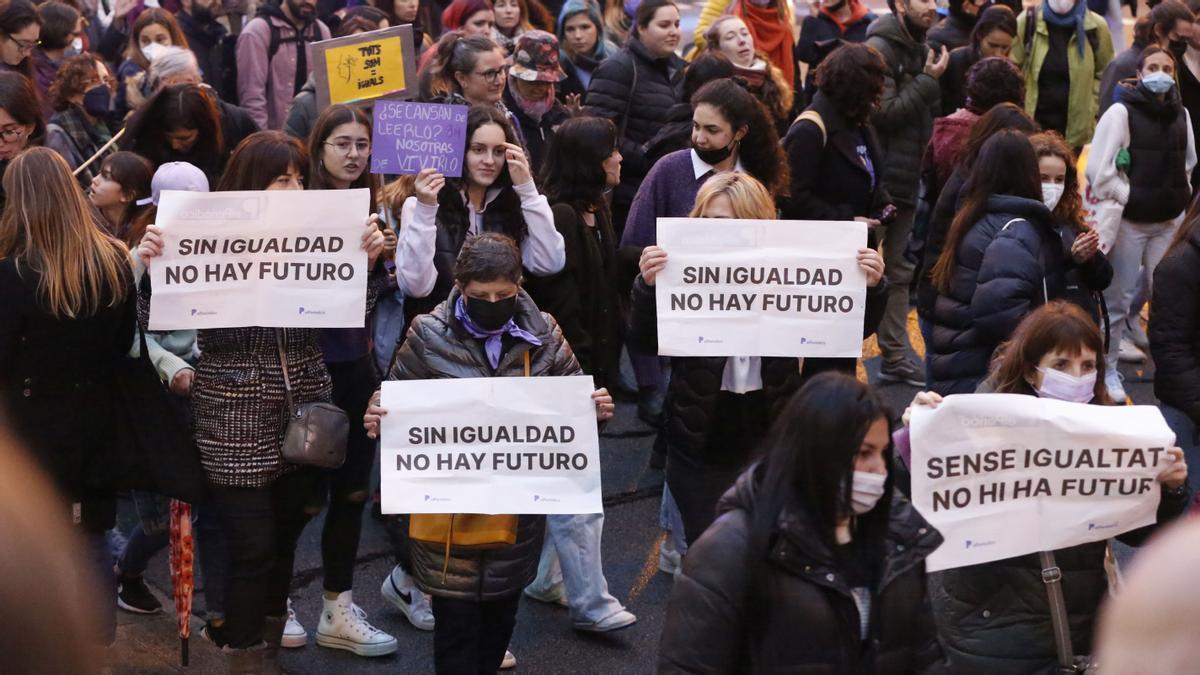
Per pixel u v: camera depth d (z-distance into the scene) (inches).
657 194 225.6
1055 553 147.6
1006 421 142.9
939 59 342.3
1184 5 345.7
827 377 116.6
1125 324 315.3
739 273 180.7
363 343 206.5
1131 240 310.8
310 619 223.0
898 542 121.3
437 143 206.8
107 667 189.5
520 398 164.9
